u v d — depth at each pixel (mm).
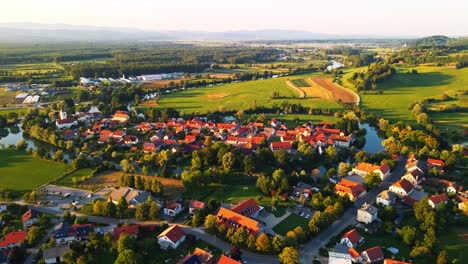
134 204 157875
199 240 136375
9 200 167250
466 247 129375
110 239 130625
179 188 179875
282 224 147375
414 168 188500
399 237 135000
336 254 122000
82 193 174750
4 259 122688
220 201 166250
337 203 149375
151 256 126500
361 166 194250
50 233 140375
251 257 126000
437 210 146625
